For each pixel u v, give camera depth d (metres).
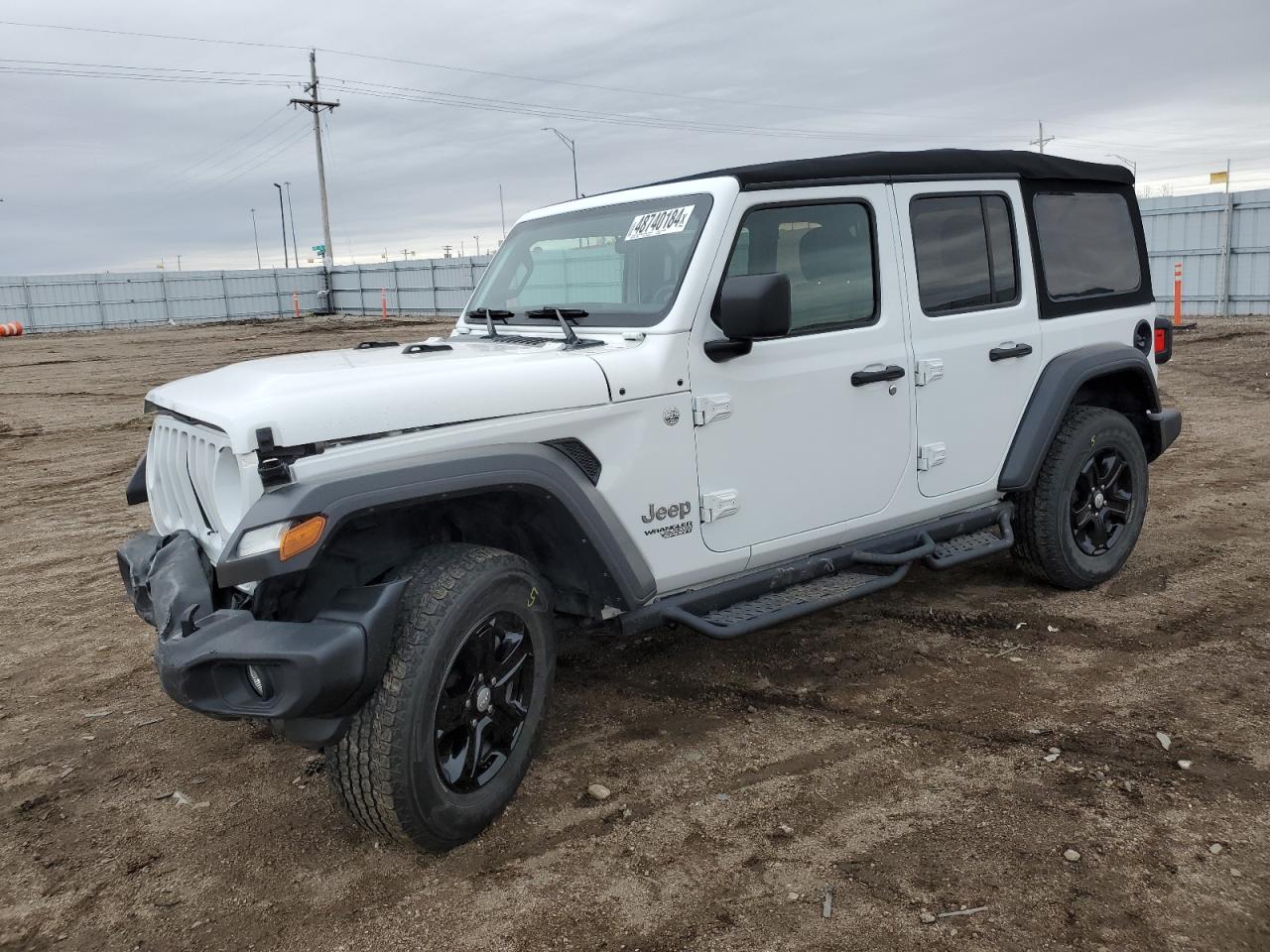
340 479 2.66
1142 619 4.60
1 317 41.00
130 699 4.34
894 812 3.09
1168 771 3.25
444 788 2.90
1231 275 20.56
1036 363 4.66
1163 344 5.51
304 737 2.74
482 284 4.48
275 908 2.79
